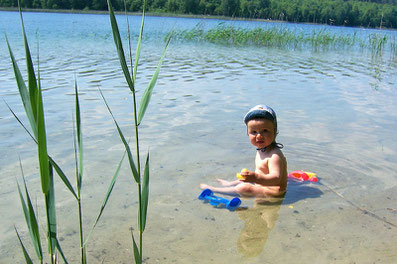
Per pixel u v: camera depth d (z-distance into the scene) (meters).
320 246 2.30
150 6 32.88
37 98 1.27
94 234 2.34
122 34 17.25
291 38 17.05
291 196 3.00
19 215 2.53
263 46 15.50
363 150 3.90
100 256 2.13
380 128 4.64
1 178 3.01
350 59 11.73
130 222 2.49
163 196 2.88
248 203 2.87
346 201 2.91
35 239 1.44
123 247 2.22
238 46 14.95
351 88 7.00
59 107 4.99
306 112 5.23
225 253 2.20
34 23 21.83
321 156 3.74
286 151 3.84
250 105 5.45
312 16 31.67
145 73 7.71
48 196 1.42
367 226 2.55
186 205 2.77
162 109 5.09
